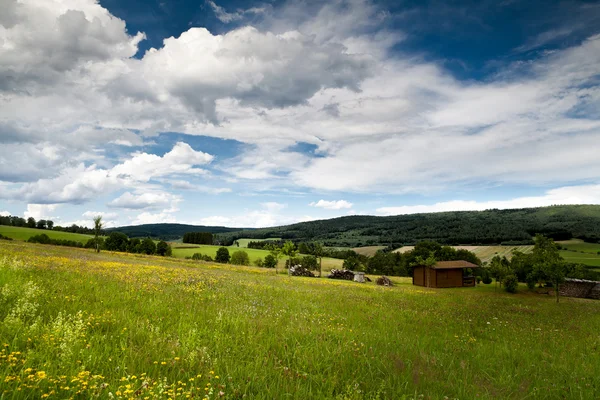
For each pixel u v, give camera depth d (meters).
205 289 18.58
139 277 19.73
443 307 24.47
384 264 129.62
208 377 5.85
